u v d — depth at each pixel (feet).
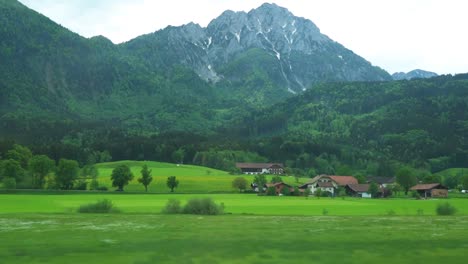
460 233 177.68
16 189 449.48
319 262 127.13
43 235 168.86
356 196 540.93
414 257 133.39
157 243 152.87
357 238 163.84
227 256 134.00
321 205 344.28
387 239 162.09
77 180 527.40
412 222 217.36
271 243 153.48
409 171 557.74
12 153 590.96
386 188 563.48
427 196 534.78
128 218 228.84
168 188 527.40
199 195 448.65
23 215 246.06
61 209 293.02
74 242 153.89
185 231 180.55
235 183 531.09
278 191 507.30
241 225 199.93
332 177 634.84
